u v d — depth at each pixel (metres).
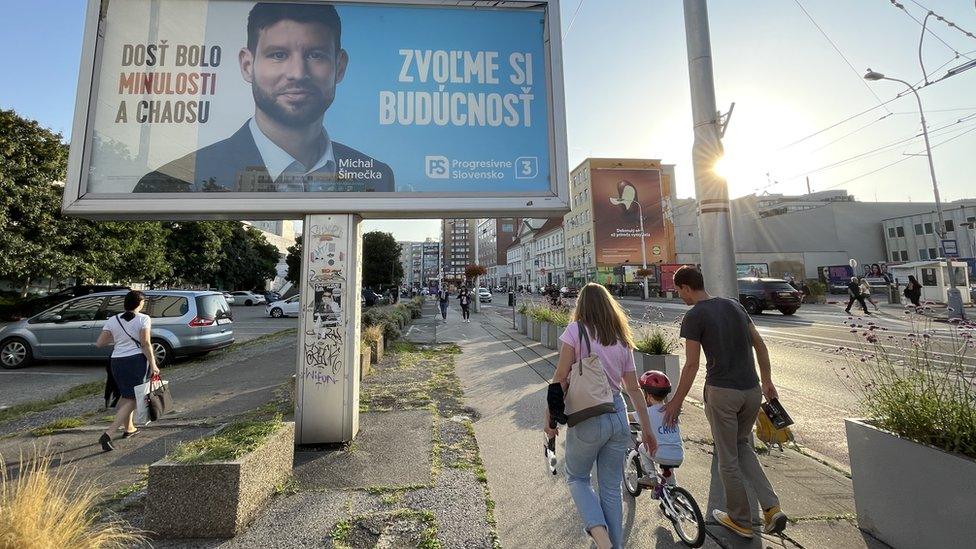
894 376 2.90
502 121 4.84
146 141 4.34
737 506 2.74
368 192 4.51
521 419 5.18
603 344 2.45
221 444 3.08
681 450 2.84
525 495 3.27
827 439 4.63
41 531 2.03
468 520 2.92
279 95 4.55
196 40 4.52
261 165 4.45
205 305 9.34
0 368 8.88
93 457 4.14
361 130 4.63
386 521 2.90
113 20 4.45
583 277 58.84
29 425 5.10
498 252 119.12
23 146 18.02
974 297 24.83
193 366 8.87
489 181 4.73
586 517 2.22
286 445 3.51
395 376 7.60
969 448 2.23
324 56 4.68
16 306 18.50
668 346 6.25
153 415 4.52
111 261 22.25
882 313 18.73
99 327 8.80
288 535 2.73
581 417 2.32
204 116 4.44
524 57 4.96
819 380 7.27
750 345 2.88
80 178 4.19
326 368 4.34
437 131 4.73
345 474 3.62
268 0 4.67
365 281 51.53
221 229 35.88
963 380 2.52
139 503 3.18
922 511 2.40
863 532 2.77
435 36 4.87
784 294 19.03
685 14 4.90
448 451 4.16
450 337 13.38
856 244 56.16
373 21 4.80
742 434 2.85
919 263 23.41
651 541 2.72
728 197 4.63
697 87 4.76
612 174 55.62
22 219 17.89
